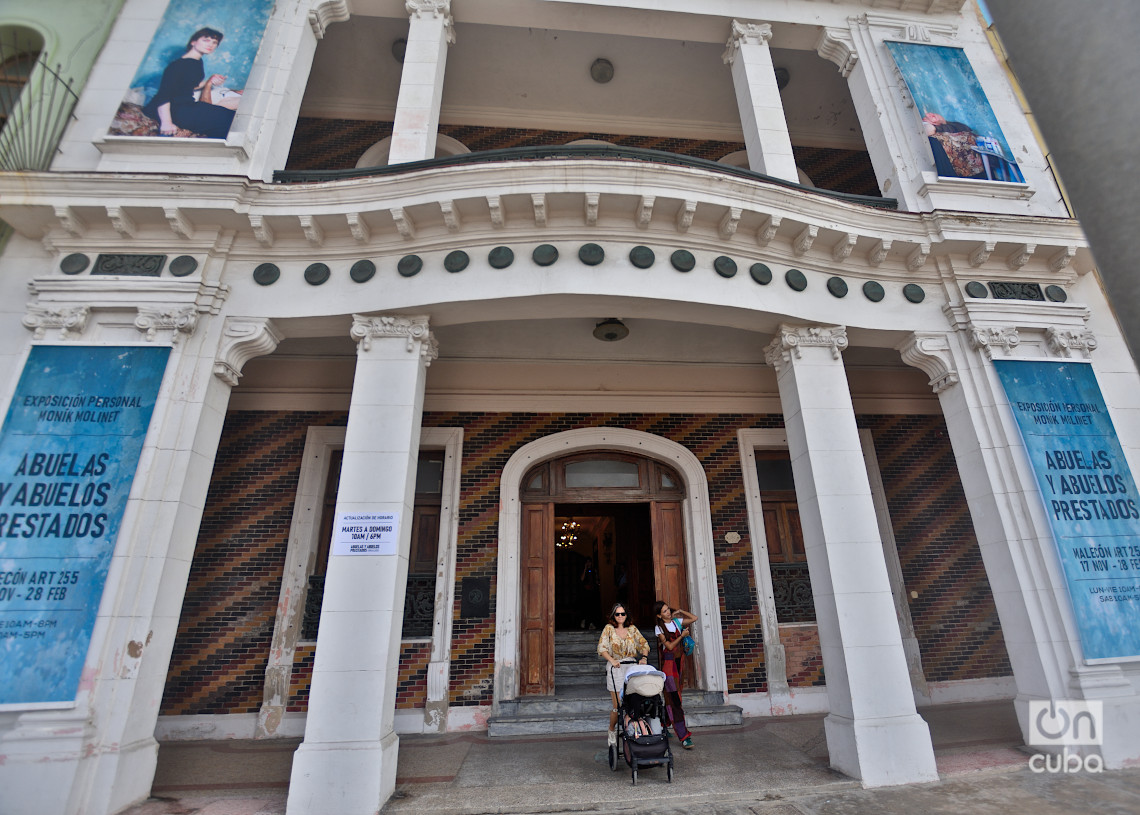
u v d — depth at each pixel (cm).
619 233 730
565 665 1074
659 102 1219
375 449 662
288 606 894
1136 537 719
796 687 939
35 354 661
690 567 991
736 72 959
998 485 745
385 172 757
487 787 597
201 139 747
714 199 719
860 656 641
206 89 787
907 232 808
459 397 1034
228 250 731
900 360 1083
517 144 1221
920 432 1110
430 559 971
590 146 760
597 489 1045
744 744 746
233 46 827
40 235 723
